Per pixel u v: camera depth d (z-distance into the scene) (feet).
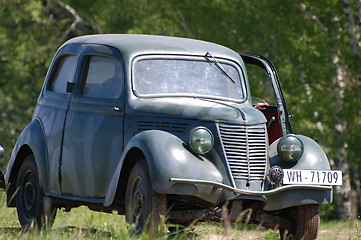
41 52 209.56
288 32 165.99
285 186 60.08
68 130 68.03
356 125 163.63
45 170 70.74
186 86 65.87
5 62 211.20
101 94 66.08
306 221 62.49
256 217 62.03
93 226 70.69
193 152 58.59
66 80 70.85
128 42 66.95
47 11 215.51
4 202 77.41
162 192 56.65
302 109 163.32
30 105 209.97
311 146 63.16
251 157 60.39
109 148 63.87
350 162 163.94
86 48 69.10
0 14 211.41
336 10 168.55
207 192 58.03
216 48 69.72
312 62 164.35
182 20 181.57
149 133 59.36
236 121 60.34
